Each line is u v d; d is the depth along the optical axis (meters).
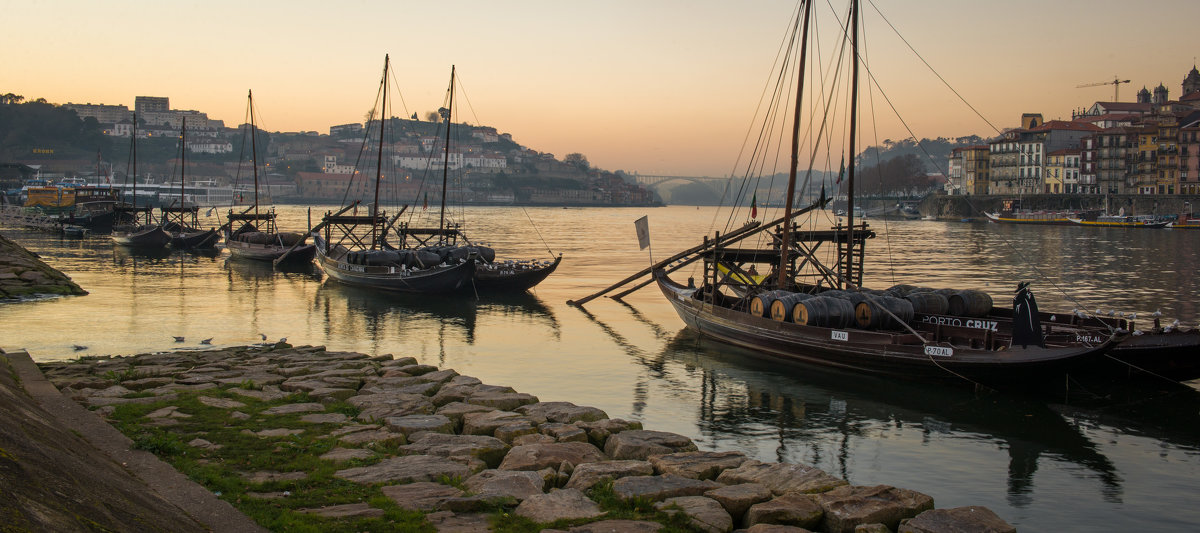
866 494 15.10
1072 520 18.08
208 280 65.12
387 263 58.81
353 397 23.06
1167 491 20.05
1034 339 27.86
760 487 15.41
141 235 95.62
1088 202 199.75
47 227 124.38
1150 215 179.00
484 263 59.09
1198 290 60.66
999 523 14.00
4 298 50.69
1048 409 27.39
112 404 20.55
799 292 39.97
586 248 108.12
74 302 50.44
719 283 41.94
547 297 56.62
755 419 26.02
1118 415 26.80
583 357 35.72
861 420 26.02
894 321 32.75
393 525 12.71
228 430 18.69
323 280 66.38
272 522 12.54
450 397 23.39
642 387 30.17
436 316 47.66
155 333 39.53
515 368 33.25
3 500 9.09
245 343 37.44
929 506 14.89
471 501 13.90
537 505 13.94
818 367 33.41
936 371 29.56
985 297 35.38
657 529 13.12
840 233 41.81
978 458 22.42
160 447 16.41
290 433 18.67
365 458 16.67
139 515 11.14
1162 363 28.34
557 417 21.67
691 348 37.91
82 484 11.27
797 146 39.28
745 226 45.62
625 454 18.34
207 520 12.41
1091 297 56.50
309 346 33.97
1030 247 109.75
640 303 53.84
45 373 25.73
